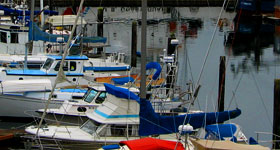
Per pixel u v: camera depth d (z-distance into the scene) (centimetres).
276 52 6719
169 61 3488
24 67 3972
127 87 3212
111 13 9675
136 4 9794
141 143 2309
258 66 5759
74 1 9338
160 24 8762
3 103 3447
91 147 2703
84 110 3152
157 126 2570
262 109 3975
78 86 3647
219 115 2714
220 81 3550
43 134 2747
